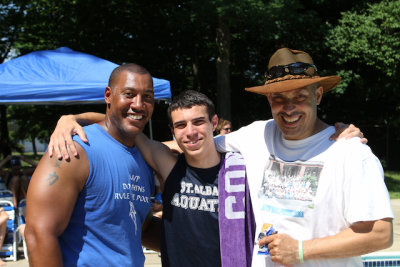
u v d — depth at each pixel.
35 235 1.73
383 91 14.69
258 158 2.22
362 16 12.79
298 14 12.46
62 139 1.86
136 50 14.66
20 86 5.79
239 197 2.21
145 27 14.88
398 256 3.52
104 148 1.95
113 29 14.81
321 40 13.84
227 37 13.18
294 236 1.97
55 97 5.92
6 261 5.26
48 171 1.79
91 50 14.00
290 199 2.00
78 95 6.00
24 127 19.73
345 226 1.95
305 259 1.87
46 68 6.30
